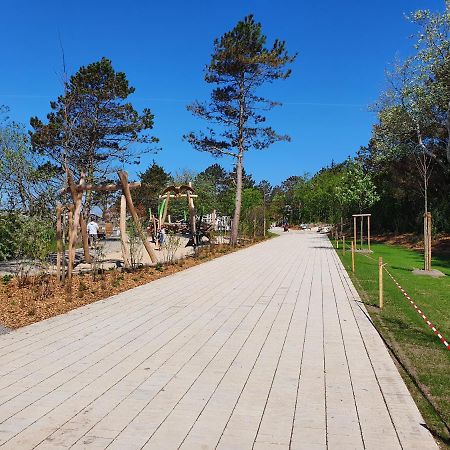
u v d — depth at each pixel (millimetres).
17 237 12352
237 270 16359
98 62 24500
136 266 16516
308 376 5453
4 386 5180
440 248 25359
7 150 13750
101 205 24719
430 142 27141
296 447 3779
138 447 3783
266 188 96312
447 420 4273
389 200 35656
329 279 13883
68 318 8656
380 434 4004
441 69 20391
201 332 7594
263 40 27281
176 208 41031
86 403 4684
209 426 4156
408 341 6945
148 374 5547
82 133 22250
